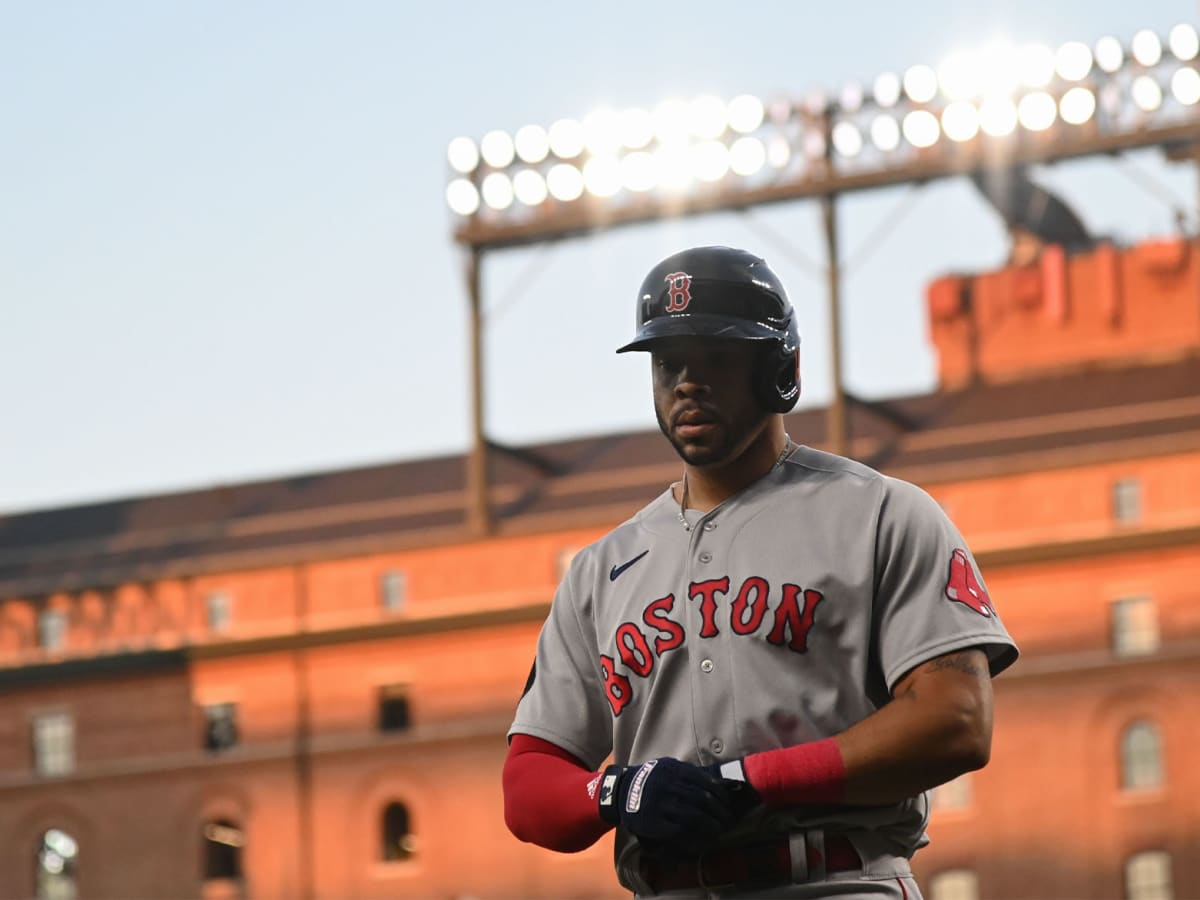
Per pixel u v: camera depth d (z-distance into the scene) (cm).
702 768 1284
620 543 1415
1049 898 18700
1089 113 19075
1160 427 19700
